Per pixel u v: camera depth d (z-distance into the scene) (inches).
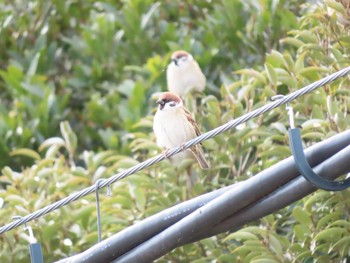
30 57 738.2
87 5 757.3
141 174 522.0
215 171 523.8
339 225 449.1
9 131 673.0
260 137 522.0
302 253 454.9
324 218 450.9
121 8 748.0
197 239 365.7
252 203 353.4
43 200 532.4
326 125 458.6
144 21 692.1
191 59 591.2
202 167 489.4
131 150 603.5
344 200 451.2
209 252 503.8
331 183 340.5
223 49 655.1
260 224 502.9
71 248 525.7
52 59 743.7
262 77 499.5
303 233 460.1
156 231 367.6
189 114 486.6
